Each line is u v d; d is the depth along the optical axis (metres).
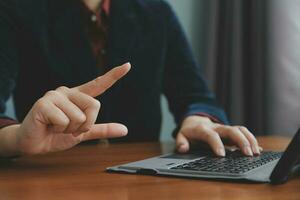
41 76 1.14
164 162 0.66
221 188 0.51
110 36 1.21
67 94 0.65
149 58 1.26
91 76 1.14
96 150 0.91
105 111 1.16
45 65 1.13
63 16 1.17
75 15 1.17
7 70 1.00
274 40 1.83
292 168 0.53
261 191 0.49
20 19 1.10
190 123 0.96
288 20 1.81
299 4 1.81
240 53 1.90
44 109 0.64
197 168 0.60
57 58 1.14
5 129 0.73
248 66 1.92
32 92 1.14
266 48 1.87
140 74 1.24
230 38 1.92
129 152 0.87
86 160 0.75
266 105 1.87
